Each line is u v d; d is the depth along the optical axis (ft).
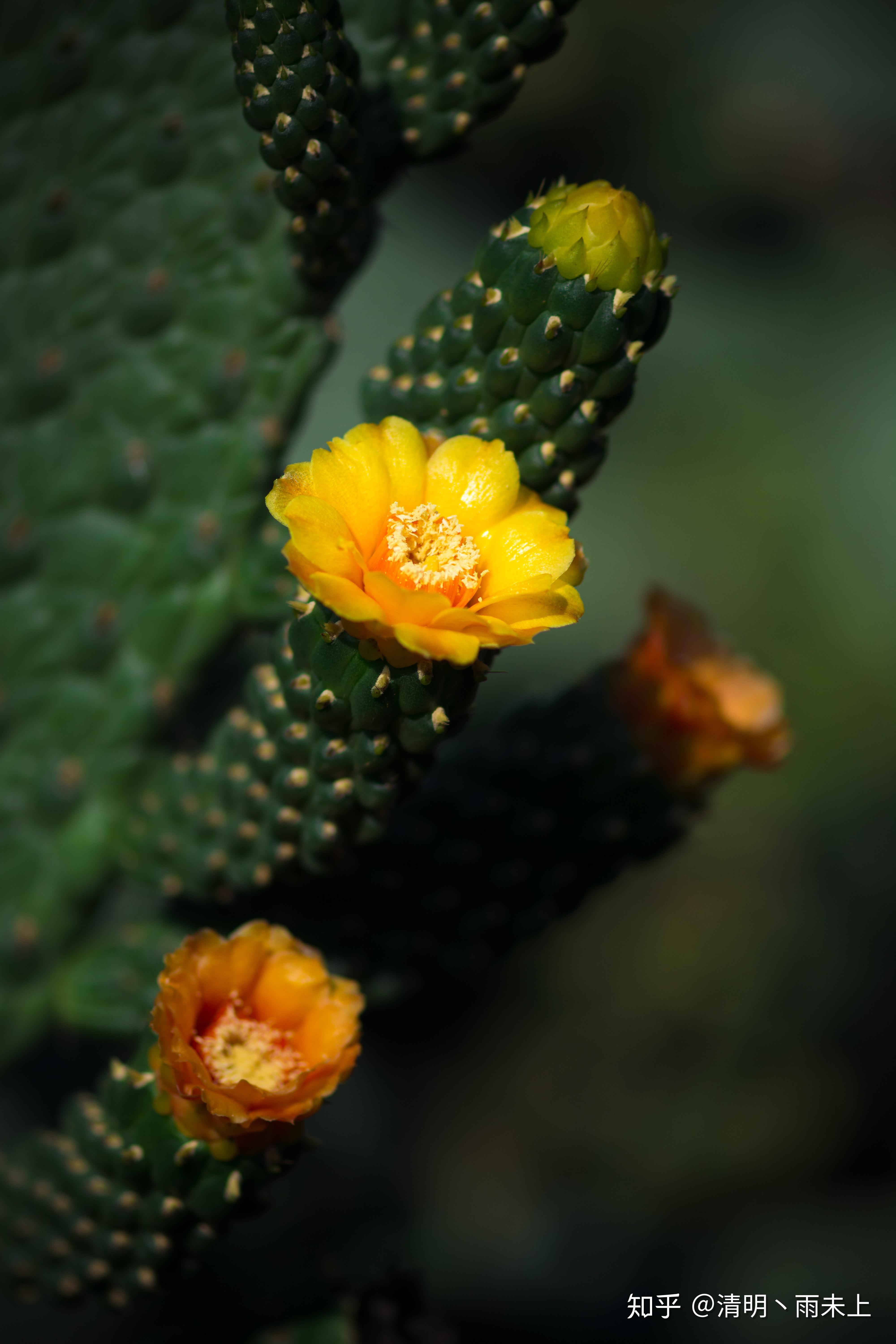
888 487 2.06
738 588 2.05
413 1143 1.95
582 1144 2.02
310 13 0.90
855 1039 2.09
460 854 1.00
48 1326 1.50
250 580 1.04
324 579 0.83
